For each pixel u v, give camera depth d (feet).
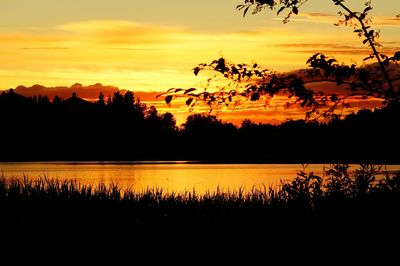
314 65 21.88
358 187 29.22
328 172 29.73
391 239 30.73
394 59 21.74
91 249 45.21
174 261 42.37
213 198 55.01
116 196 57.26
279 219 41.57
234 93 23.15
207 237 45.29
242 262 40.68
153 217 50.62
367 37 22.18
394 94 21.91
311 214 34.14
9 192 58.13
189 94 23.30
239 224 45.80
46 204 54.60
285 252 38.63
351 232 31.68
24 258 43.62
